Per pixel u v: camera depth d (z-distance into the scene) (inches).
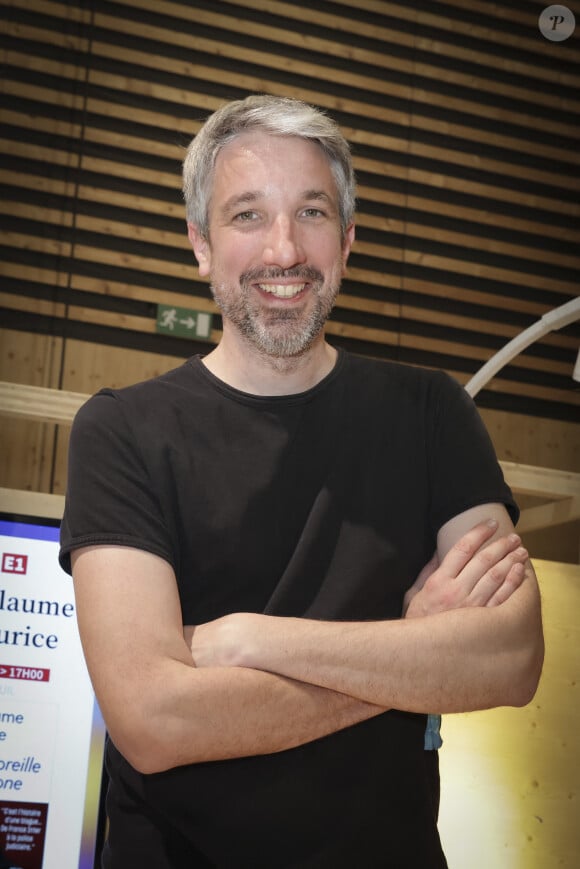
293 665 44.1
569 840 73.6
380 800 46.2
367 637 44.9
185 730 42.4
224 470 49.7
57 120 186.5
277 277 50.2
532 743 75.0
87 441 49.8
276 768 45.6
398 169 202.8
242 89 196.4
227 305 51.3
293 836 44.9
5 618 73.8
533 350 204.5
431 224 203.8
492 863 71.6
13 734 71.9
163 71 193.5
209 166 53.3
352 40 204.5
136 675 43.5
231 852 44.8
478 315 203.9
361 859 44.9
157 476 48.9
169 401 51.3
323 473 50.7
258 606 48.2
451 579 48.5
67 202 185.8
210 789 45.2
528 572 49.6
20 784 71.1
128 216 188.9
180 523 48.8
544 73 214.1
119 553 46.6
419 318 200.1
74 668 74.5
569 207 212.5
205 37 196.2
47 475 176.9
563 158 213.6
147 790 45.6
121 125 190.1
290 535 49.3
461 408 54.2
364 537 49.8
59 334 182.1
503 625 46.5
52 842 70.7
